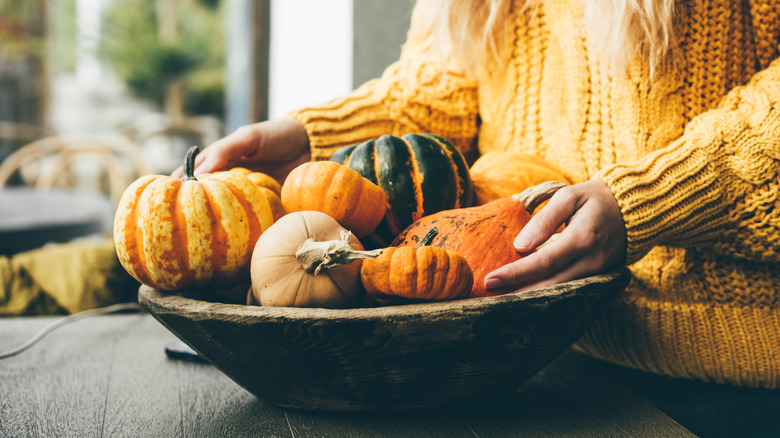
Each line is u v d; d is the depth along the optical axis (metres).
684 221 0.68
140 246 0.65
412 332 0.55
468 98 1.02
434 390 0.62
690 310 0.80
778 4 0.74
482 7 0.94
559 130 0.90
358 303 0.65
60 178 3.11
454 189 0.77
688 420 0.89
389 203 0.75
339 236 0.64
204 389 0.75
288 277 0.62
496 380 0.63
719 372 0.81
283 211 0.78
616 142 0.83
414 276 0.60
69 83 10.74
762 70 0.76
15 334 0.98
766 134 0.66
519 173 0.85
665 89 0.79
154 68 10.30
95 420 0.67
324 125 0.96
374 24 1.90
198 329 0.57
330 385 0.60
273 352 0.57
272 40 2.94
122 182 3.05
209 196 0.67
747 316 0.78
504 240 0.69
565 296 0.58
